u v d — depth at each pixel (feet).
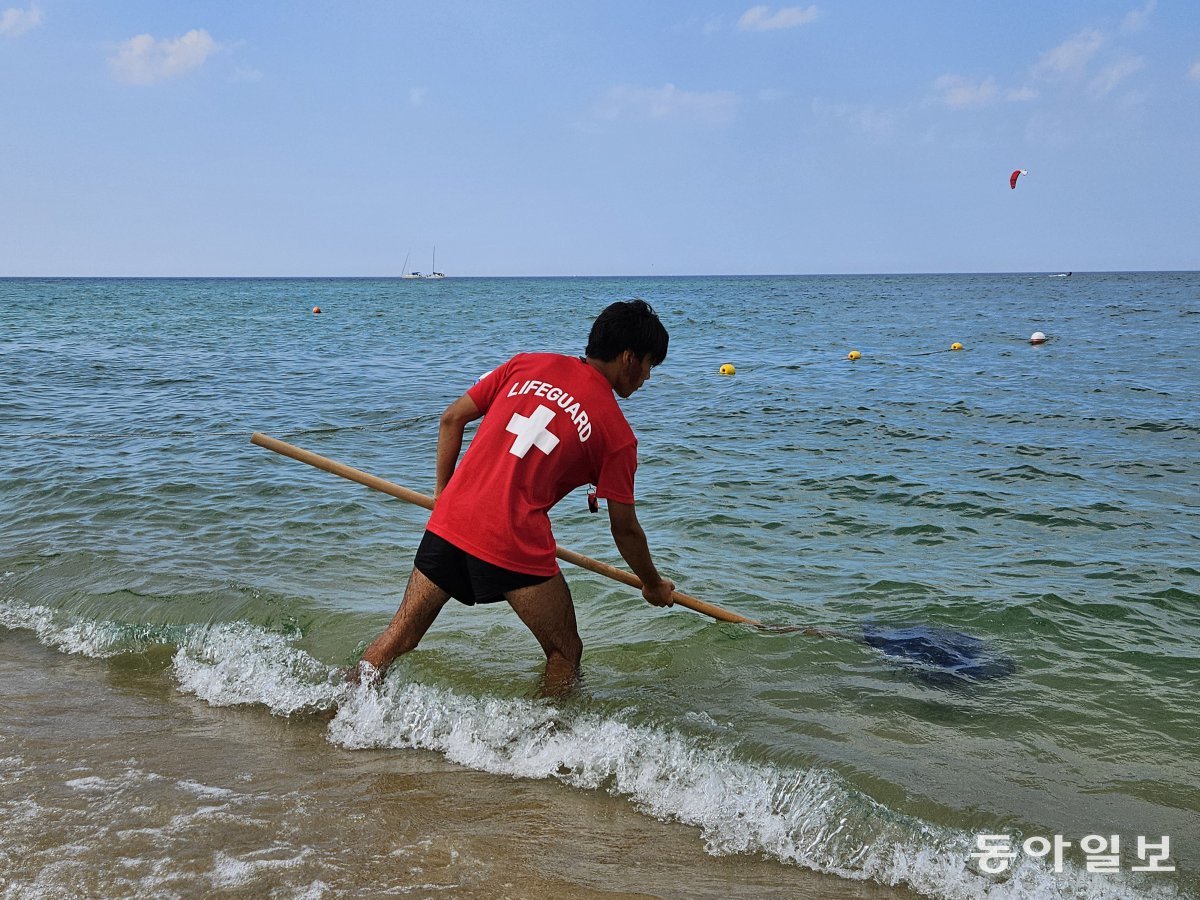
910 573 18.17
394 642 11.98
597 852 8.93
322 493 23.88
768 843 9.25
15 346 71.41
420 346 77.66
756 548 19.88
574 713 11.85
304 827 9.01
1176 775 10.58
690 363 62.34
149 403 41.32
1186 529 21.27
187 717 11.91
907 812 9.74
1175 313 123.44
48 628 15.28
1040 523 21.85
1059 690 12.85
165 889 7.75
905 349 71.77
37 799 9.38
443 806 9.68
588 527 21.24
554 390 11.37
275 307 167.22
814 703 12.32
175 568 17.71
